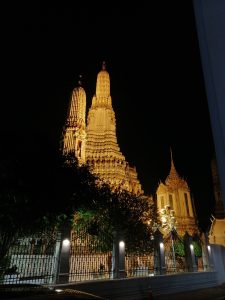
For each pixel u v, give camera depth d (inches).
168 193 3016.7
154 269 995.3
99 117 2503.7
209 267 1278.3
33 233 620.7
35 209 558.6
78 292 162.6
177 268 1131.3
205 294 949.8
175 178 3161.9
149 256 1083.3
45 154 611.5
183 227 2824.8
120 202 1112.2
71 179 676.1
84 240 844.0
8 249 575.2
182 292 988.6
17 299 136.5
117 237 875.4
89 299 148.9
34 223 584.4
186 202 3038.9
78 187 711.1
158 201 3036.4
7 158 534.0
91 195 788.6
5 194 511.5
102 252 857.5
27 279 592.7
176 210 2925.7
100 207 941.8
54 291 157.8
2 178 516.7
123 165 2249.0
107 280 721.0
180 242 1320.1
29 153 577.0
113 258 837.8
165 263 1050.1
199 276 1141.7
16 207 528.7
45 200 579.5
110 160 2202.3
